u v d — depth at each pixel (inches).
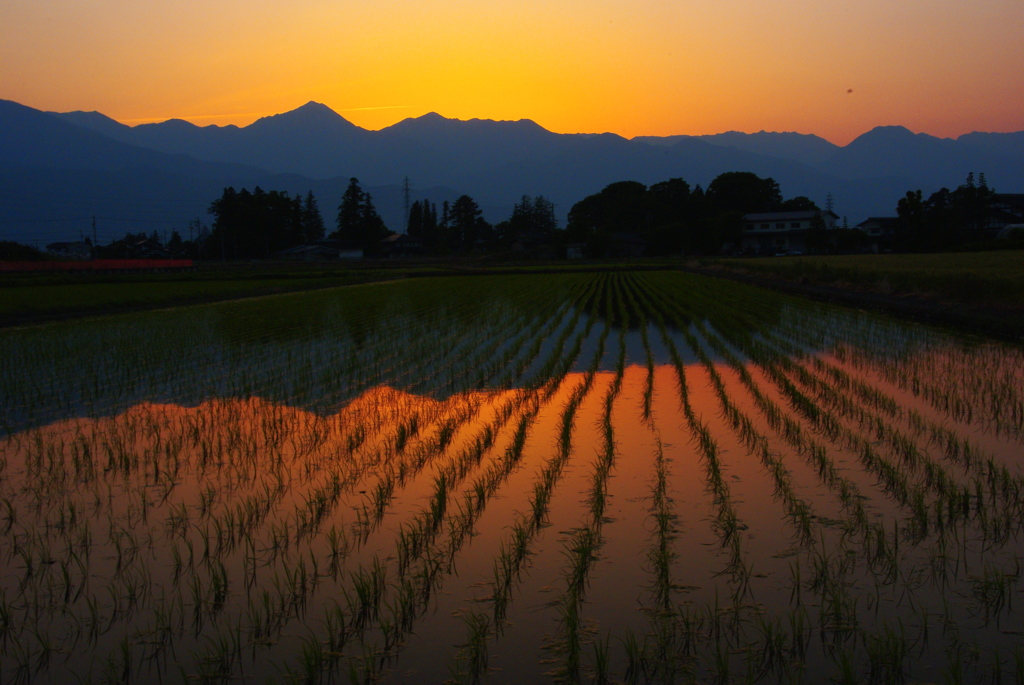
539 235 4261.8
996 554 199.6
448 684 147.6
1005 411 362.0
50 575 199.5
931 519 223.8
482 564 201.3
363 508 244.4
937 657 153.6
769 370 489.4
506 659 156.2
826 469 273.6
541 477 274.4
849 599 176.6
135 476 283.6
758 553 203.2
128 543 220.5
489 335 715.4
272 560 206.1
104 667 156.3
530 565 199.5
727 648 158.1
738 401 401.1
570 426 350.9
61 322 882.1
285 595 185.3
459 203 4643.2
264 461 300.8
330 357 587.5
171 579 196.1
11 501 258.4
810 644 159.2
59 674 154.0
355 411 391.2
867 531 214.7
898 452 294.2
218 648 162.2
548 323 810.8
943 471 254.5
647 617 171.8
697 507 239.3
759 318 808.3
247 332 758.5
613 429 344.5
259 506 248.1
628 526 225.1
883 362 506.0
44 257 2733.8
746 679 146.9
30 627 173.3
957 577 187.0
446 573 196.4
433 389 451.8
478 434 337.7
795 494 248.2
